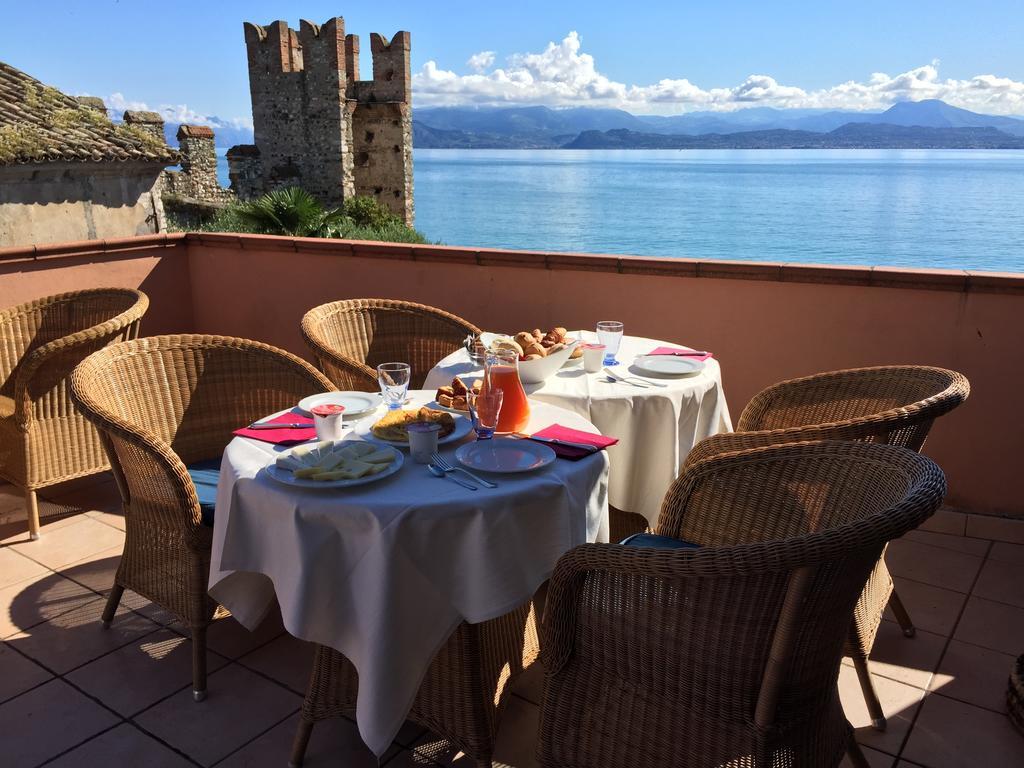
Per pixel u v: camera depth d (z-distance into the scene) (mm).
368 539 1536
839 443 1669
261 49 28438
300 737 1833
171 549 2100
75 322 3426
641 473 2344
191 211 22469
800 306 3195
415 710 1811
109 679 2182
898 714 2045
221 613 2104
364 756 1895
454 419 2016
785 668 1249
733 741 1314
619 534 2479
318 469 1645
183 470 1975
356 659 1585
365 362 3262
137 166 10914
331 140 29000
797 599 1194
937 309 2971
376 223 28281
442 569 1577
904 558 2871
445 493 1597
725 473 1834
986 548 2947
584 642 1458
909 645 2346
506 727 2006
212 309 4805
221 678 2189
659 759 1395
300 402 2223
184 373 2600
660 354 2748
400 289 4090
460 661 1703
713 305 3352
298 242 4312
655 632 1350
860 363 3148
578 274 3596
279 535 1613
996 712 2055
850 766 1868
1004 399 2943
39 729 1979
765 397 2414
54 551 2920
